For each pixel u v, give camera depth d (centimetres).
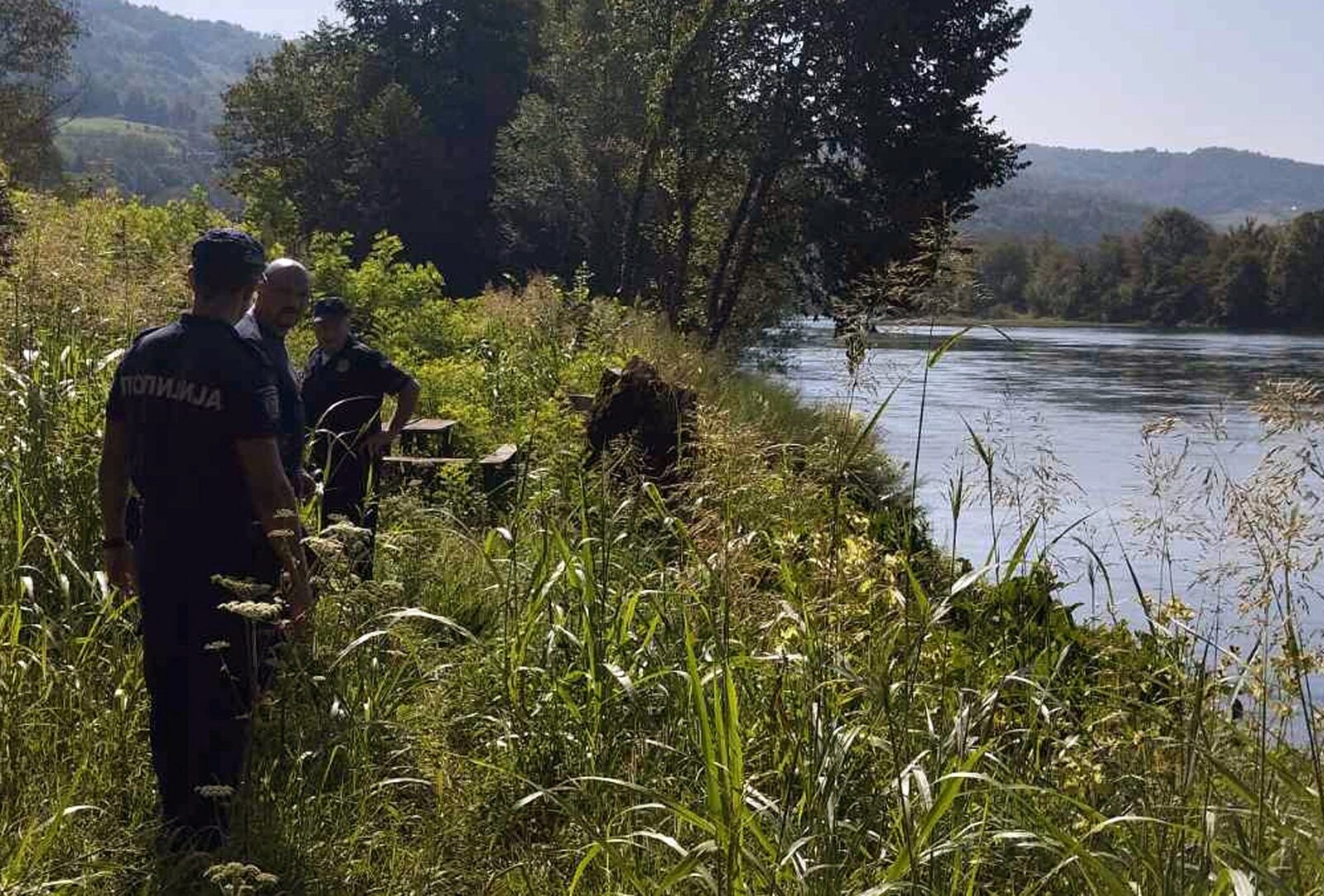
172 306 796
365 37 6644
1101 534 1076
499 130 5450
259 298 533
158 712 429
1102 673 490
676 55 3366
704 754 364
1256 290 12381
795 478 598
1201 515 431
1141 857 357
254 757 429
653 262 4222
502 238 5869
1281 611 391
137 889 383
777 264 3650
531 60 6203
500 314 2092
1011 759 439
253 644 424
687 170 3469
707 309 3653
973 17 3459
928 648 473
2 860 363
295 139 6234
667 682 489
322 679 444
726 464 601
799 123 3356
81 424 604
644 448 900
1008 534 1388
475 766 467
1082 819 403
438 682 515
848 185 3522
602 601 523
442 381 1510
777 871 348
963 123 3484
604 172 4494
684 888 391
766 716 442
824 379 3844
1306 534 378
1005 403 689
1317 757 367
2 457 581
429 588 633
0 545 539
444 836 430
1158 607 467
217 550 427
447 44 6494
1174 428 432
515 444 1155
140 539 434
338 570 462
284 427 524
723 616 475
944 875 373
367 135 5956
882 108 3388
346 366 715
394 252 1953
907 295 465
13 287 733
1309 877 349
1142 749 423
